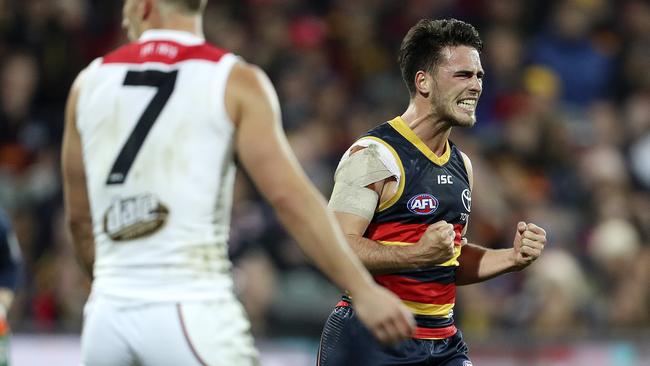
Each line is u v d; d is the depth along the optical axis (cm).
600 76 4650
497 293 3369
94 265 1331
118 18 4453
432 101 1623
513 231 3616
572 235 3700
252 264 3206
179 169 1210
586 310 3331
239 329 1220
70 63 4194
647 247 3647
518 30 4706
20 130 4003
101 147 1244
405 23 4712
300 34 4488
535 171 4028
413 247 1530
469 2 4747
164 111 1221
